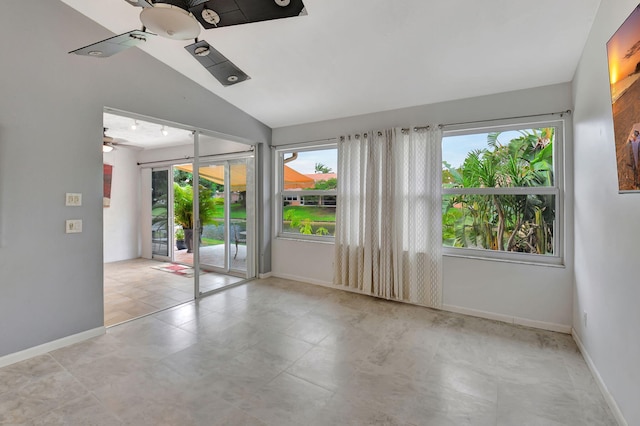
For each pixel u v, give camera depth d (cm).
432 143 336
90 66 262
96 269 270
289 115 420
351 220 391
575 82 261
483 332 281
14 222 225
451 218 346
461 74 288
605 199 192
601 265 199
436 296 336
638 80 136
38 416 169
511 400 186
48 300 242
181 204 545
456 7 212
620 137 157
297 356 238
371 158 372
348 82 326
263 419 169
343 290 407
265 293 394
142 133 460
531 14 210
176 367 221
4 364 220
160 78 317
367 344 258
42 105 236
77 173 256
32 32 230
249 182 454
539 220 303
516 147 312
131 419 168
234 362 228
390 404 182
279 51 283
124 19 262
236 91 368
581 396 190
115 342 259
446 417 171
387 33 246
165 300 367
